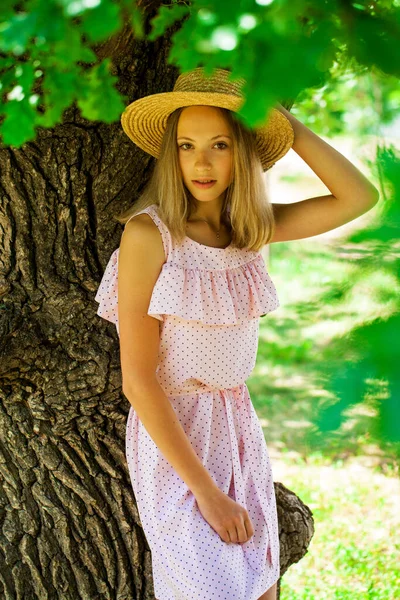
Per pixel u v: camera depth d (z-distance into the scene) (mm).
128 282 2049
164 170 2102
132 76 2301
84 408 2312
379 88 1251
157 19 1465
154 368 2061
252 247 2195
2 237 2264
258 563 2102
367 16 1067
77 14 1060
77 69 1395
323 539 4062
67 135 2229
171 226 2072
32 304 2279
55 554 2361
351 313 880
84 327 2295
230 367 2150
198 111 2049
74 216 2289
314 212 2303
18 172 2225
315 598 3512
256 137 2270
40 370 2264
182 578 1995
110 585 2393
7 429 2316
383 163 837
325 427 866
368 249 858
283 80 931
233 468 2145
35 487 2344
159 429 2010
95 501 2354
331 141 5473
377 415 804
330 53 1045
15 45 1045
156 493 2102
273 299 2209
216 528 1987
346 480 4758
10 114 1375
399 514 4324
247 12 1021
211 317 2074
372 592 3512
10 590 2340
